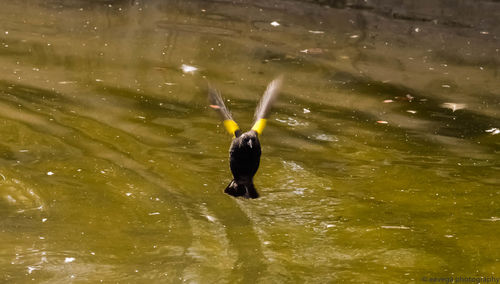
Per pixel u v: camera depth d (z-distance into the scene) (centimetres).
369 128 1302
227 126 741
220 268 775
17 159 1059
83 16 2119
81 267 764
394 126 1317
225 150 1145
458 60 1839
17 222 868
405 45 1973
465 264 798
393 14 2331
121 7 2270
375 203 977
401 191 1023
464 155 1179
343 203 974
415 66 1764
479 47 1980
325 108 1406
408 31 2130
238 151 687
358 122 1332
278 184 1032
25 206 916
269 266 784
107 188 984
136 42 1845
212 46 1847
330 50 1877
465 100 1497
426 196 1005
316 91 1517
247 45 1875
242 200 970
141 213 914
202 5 2350
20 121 1209
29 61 1594
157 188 992
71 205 926
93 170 1039
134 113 1295
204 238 852
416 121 1352
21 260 773
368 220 920
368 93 1523
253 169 694
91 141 1148
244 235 865
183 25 2072
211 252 814
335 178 1064
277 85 795
